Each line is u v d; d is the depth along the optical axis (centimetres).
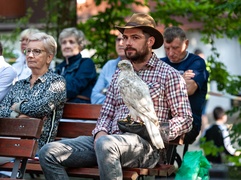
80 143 734
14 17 1285
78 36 962
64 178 718
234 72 2109
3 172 825
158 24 1212
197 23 1220
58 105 791
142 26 750
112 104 771
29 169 751
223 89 1156
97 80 959
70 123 809
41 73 798
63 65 967
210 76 1155
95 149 702
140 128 718
